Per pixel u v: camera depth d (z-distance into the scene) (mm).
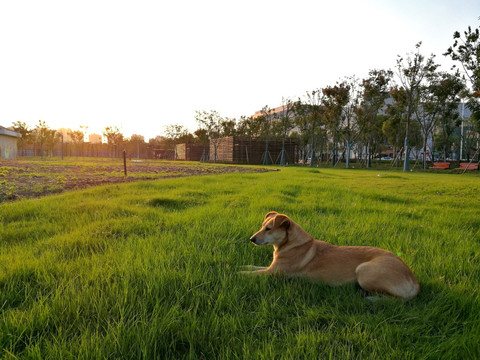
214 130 58250
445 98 31172
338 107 38812
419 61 30641
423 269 3557
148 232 5035
